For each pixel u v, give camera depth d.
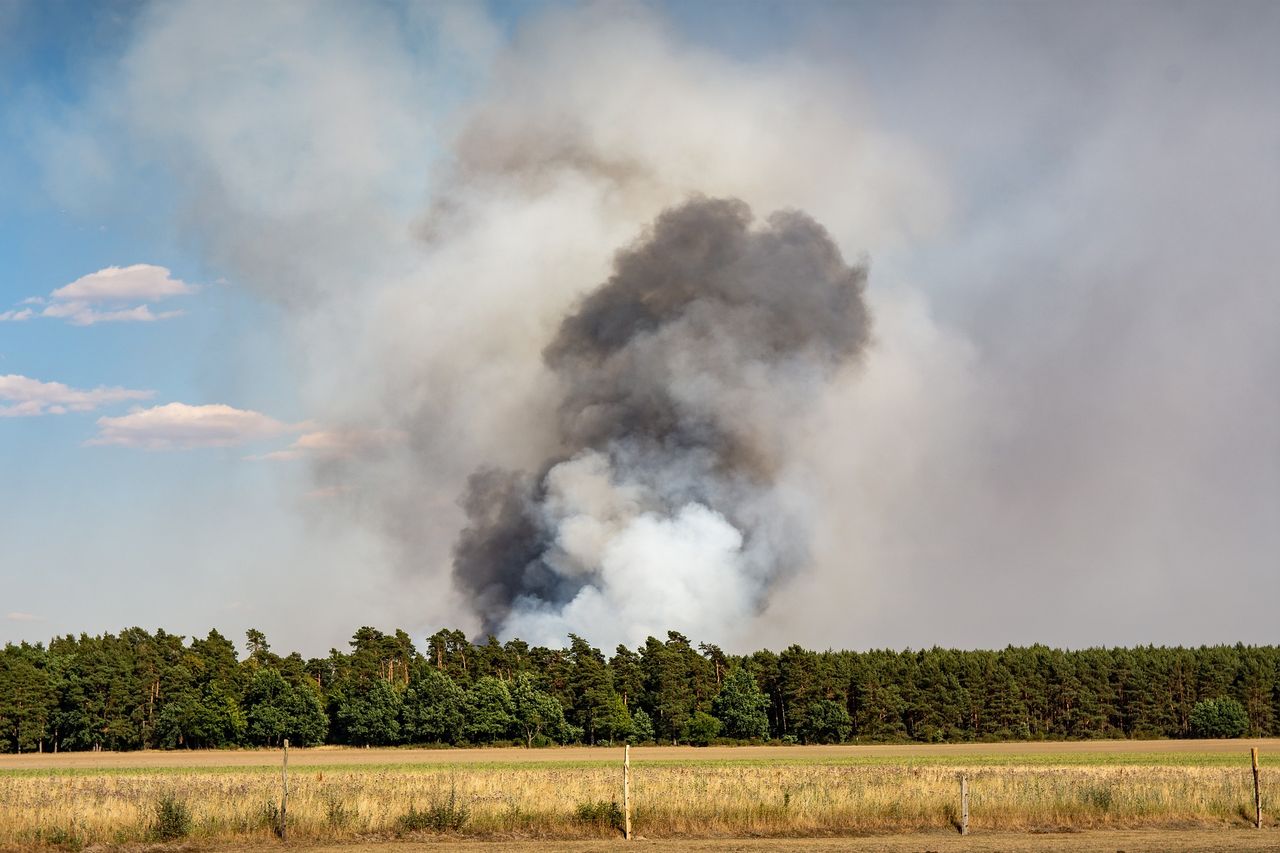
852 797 53.19
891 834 49.16
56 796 54.03
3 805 49.28
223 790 56.72
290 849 45.28
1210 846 45.38
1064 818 51.41
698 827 49.06
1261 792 55.53
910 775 71.56
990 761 140.00
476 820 48.78
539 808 50.34
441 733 199.00
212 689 195.12
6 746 187.12
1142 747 192.25
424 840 47.06
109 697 193.00
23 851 43.72
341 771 121.00
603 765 132.38
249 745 193.00
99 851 44.69
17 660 193.75
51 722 191.38
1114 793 54.22
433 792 54.62
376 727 197.62
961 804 51.78
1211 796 54.59
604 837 47.97
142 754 179.62
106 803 50.06
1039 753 169.62
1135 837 47.78
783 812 50.44
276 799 51.44
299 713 194.88
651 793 54.44
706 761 144.62
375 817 48.56
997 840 47.25
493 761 149.25
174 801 49.00
